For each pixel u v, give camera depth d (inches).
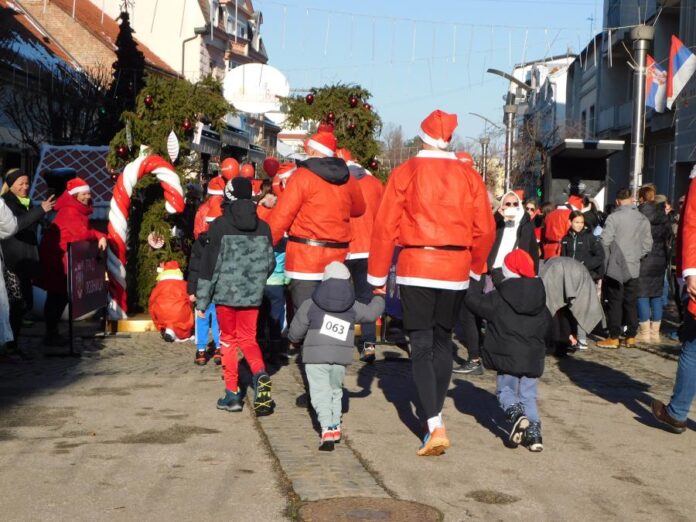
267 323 412.5
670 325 589.0
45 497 211.2
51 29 1563.7
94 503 207.2
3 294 380.5
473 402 333.1
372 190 416.8
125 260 528.4
